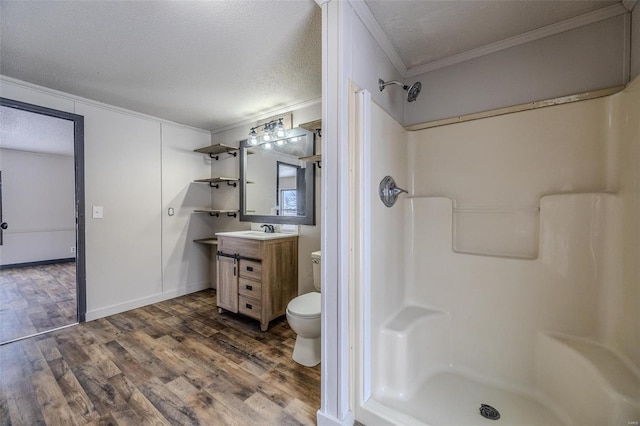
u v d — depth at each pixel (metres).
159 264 3.24
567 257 1.46
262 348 2.18
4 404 1.52
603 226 1.37
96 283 2.72
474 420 1.34
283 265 2.68
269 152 3.06
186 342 2.26
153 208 3.18
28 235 5.00
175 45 1.77
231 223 3.49
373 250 1.48
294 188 2.85
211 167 3.74
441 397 1.51
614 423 1.06
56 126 3.34
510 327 1.61
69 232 5.45
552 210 1.51
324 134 1.32
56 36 1.67
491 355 1.66
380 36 1.61
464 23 1.53
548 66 1.60
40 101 2.37
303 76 2.19
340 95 1.27
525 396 1.51
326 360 1.34
